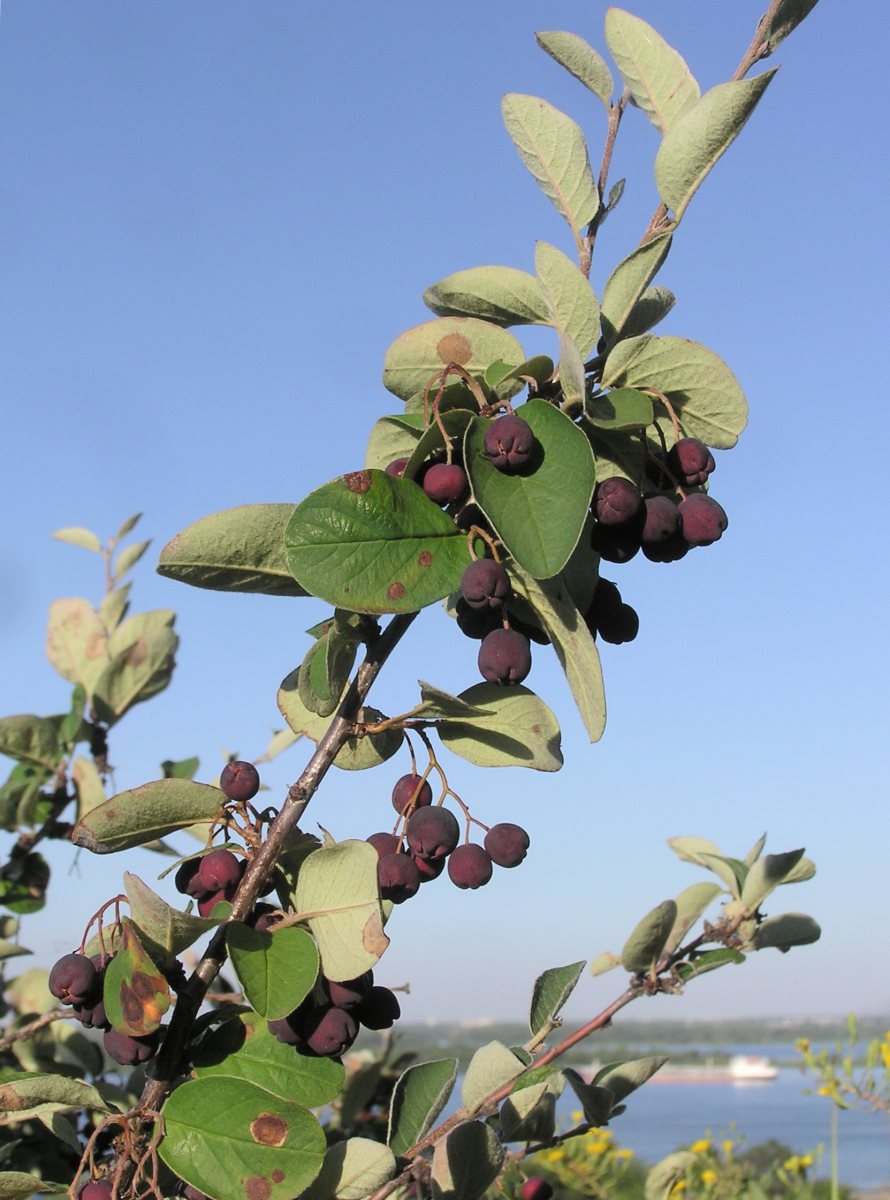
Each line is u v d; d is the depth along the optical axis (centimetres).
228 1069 27
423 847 27
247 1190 25
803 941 47
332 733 28
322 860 27
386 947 26
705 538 29
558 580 28
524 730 28
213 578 28
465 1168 31
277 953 26
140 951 25
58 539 75
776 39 30
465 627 30
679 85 32
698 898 47
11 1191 26
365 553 26
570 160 32
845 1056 71
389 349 31
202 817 28
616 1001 43
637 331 31
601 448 30
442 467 28
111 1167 27
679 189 30
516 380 29
